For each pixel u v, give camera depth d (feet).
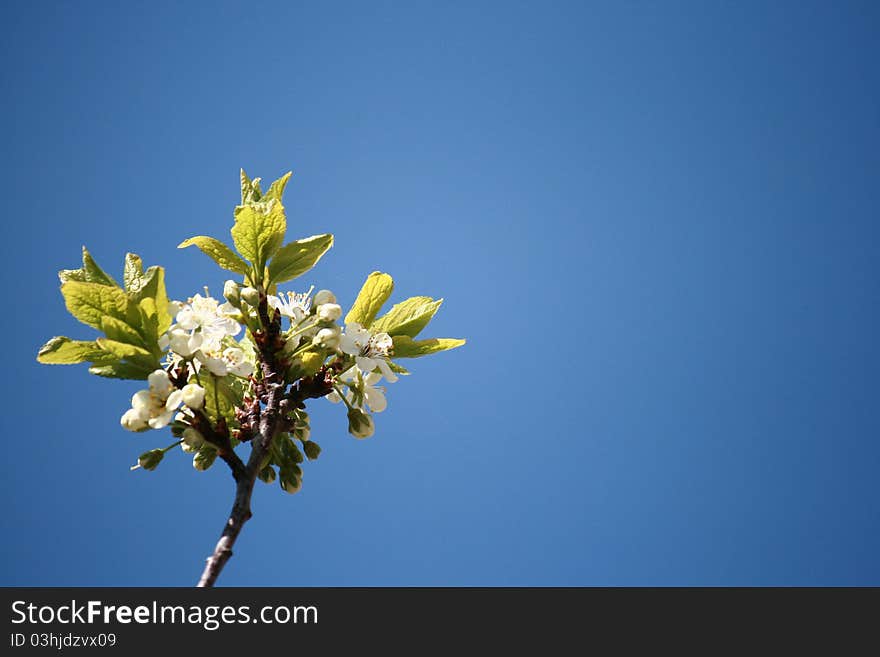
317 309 4.24
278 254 4.22
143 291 4.14
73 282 4.09
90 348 4.11
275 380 4.19
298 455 4.25
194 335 4.12
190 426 4.13
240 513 4.07
